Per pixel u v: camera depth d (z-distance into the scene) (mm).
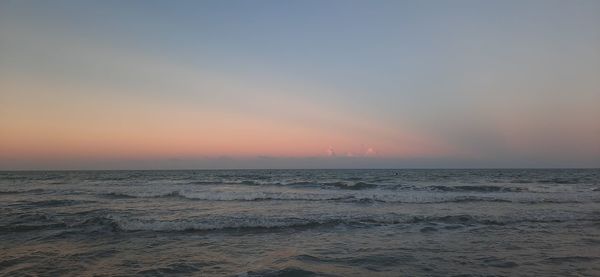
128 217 13750
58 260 8227
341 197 21188
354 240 10344
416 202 19297
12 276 7020
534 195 22562
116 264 7895
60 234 11156
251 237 10828
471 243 9906
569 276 6957
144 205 18031
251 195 21906
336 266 7660
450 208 16875
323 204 18453
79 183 36656
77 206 17609
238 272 7254
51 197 22000
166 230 11852
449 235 11016
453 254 8695
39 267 7652
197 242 10141
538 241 10164
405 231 11648
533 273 7156
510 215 14508
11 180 43062
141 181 40562
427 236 10883
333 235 11086
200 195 22078
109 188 28984
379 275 7039
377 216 13969
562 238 10578
